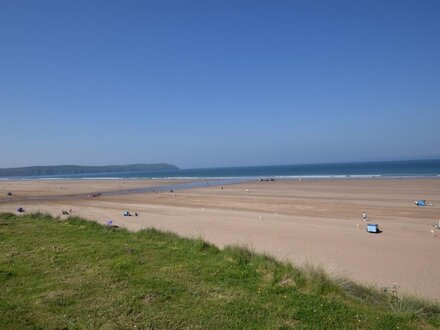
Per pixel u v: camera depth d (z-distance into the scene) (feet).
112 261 30.89
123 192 181.27
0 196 166.50
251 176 343.87
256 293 24.16
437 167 375.86
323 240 59.88
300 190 158.61
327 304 22.52
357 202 111.96
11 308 21.06
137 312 20.92
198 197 140.67
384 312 22.12
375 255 50.57
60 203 128.98
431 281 39.93
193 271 28.71
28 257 31.81
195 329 19.07
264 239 60.85
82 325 19.16
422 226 72.13
